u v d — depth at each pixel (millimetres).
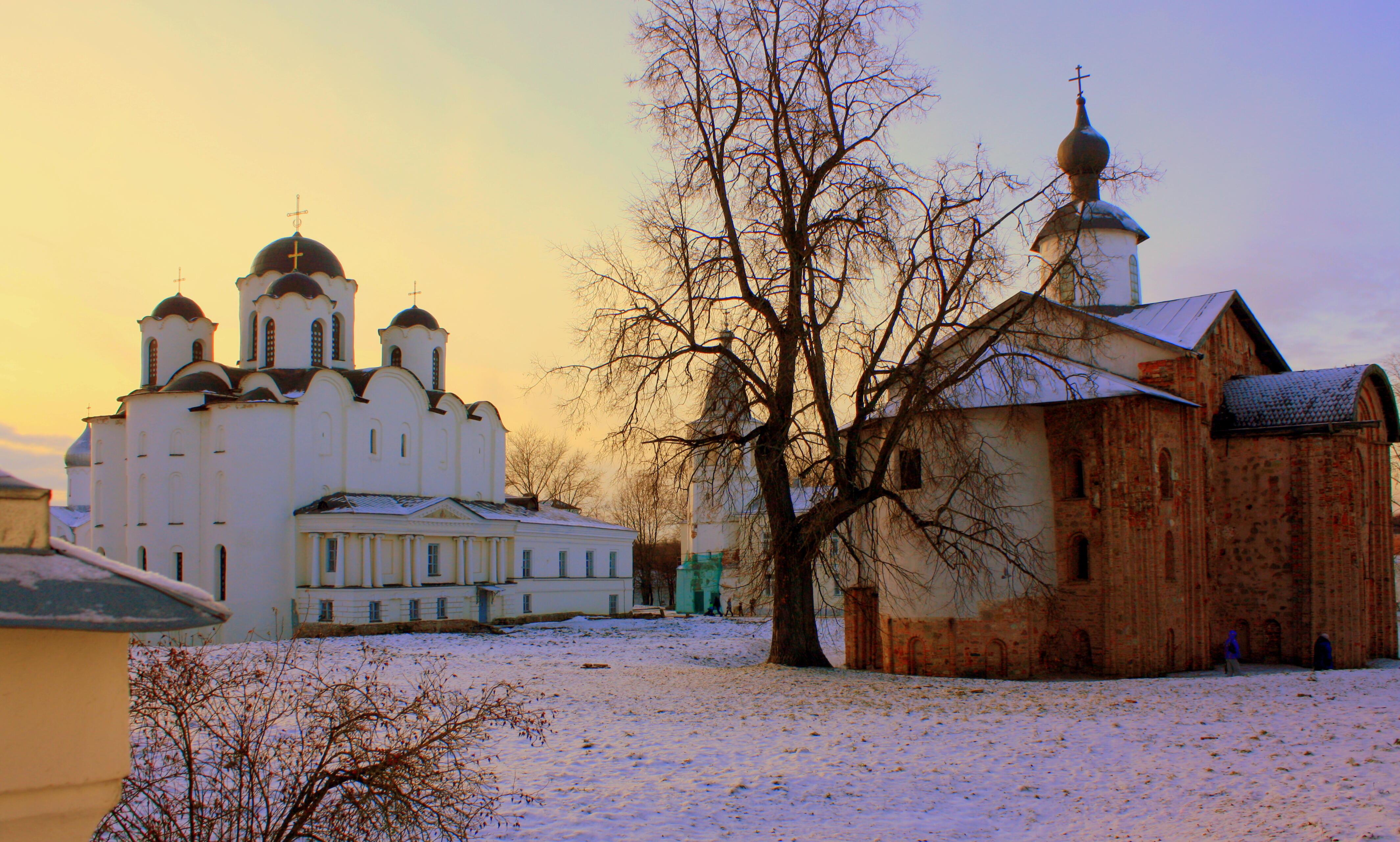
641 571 107938
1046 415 32625
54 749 4117
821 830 12273
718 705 21047
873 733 17875
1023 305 30750
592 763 15398
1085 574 31672
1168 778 14320
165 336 62281
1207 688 23875
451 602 58219
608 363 26672
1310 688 23094
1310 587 34719
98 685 4277
